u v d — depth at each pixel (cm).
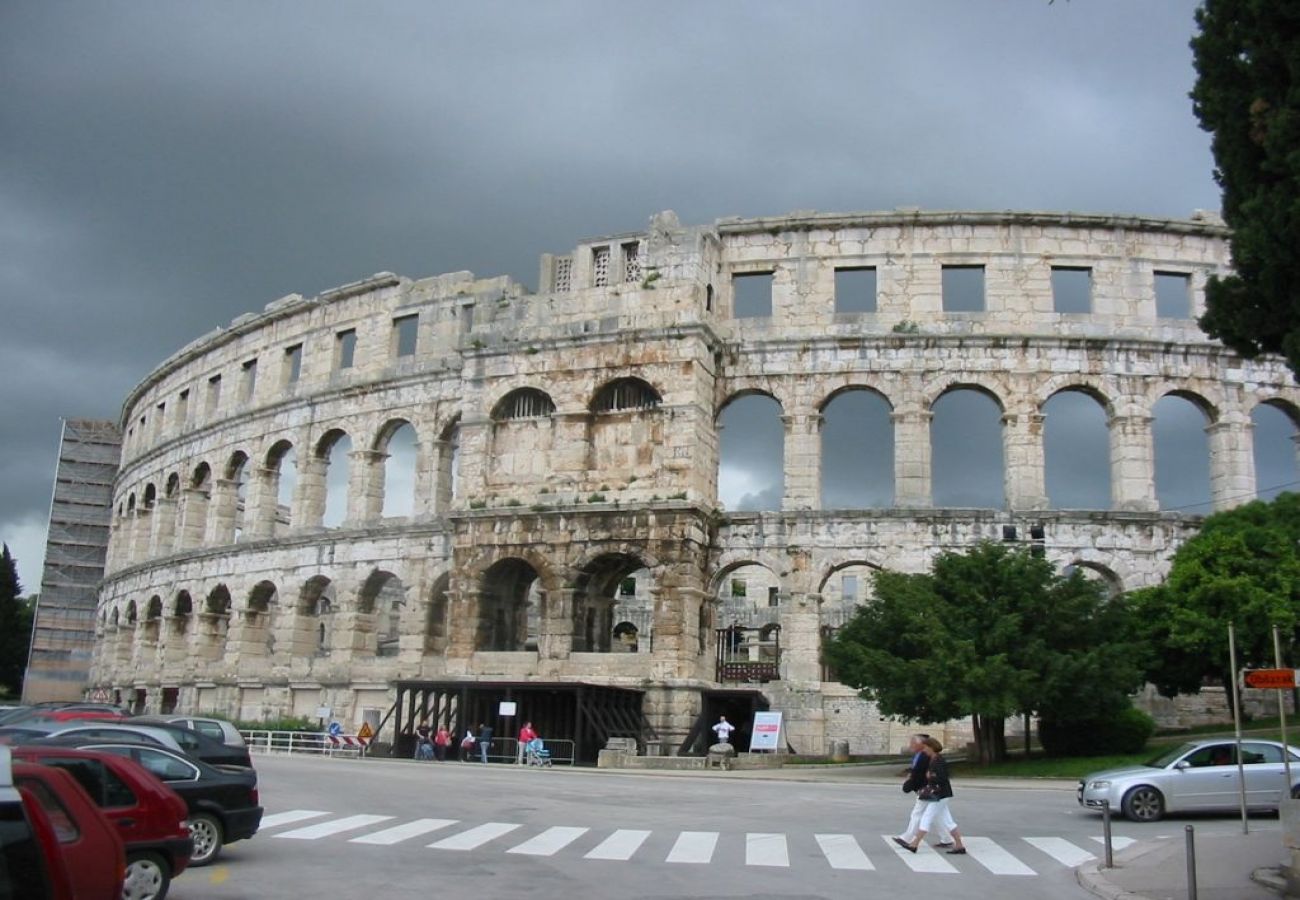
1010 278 6719
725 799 4003
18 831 1212
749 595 11531
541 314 7025
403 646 7275
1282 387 6619
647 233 6900
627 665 6269
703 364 6638
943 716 5103
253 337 8975
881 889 2309
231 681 8125
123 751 2522
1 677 13650
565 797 3969
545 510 6569
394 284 8019
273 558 8125
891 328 6700
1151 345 6575
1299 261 2595
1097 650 5109
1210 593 5509
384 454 7919
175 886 2220
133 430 11125
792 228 6938
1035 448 6456
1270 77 2692
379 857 2583
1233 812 3475
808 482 6606
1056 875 2512
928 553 6319
